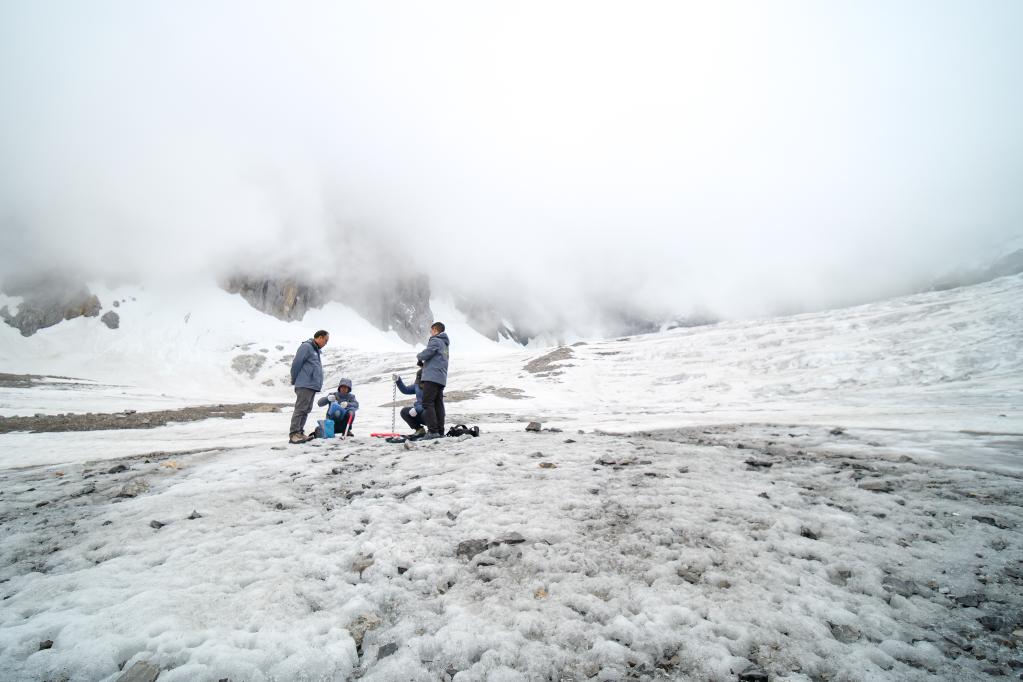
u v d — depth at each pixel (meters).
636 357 71.12
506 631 2.80
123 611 2.96
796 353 56.03
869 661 2.49
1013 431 12.67
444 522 4.60
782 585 3.29
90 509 5.33
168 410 31.05
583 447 9.03
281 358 113.19
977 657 2.55
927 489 5.87
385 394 53.91
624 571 3.54
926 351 45.69
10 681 2.33
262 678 2.39
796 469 7.08
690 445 9.64
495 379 61.66
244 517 4.86
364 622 2.90
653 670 2.46
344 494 5.79
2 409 28.25
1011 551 3.87
